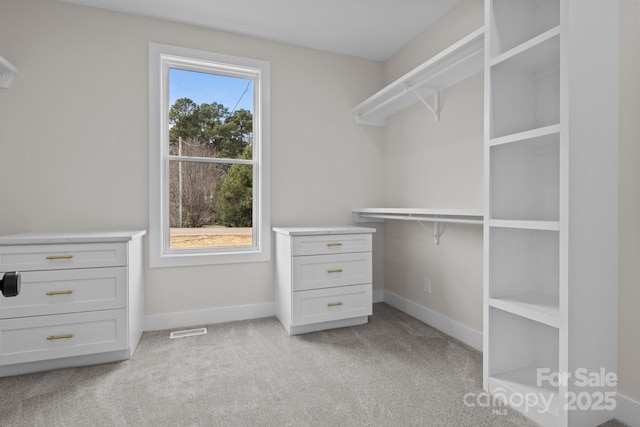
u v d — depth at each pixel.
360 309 2.60
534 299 1.63
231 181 2.87
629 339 1.41
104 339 1.97
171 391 1.68
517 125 1.70
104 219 2.42
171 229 2.68
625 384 1.42
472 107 2.27
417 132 2.84
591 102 1.36
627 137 1.41
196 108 2.76
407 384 1.75
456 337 2.38
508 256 1.71
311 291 2.46
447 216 2.47
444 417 1.47
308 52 3.03
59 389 1.70
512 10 1.68
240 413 1.50
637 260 1.39
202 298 2.68
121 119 2.46
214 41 2.71
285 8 2.44
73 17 2.35
